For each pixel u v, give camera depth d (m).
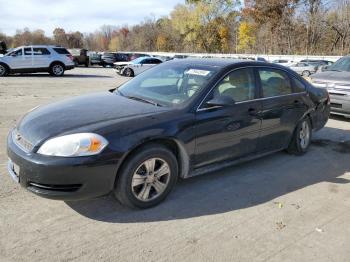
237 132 4.71
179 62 5.31
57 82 17.58
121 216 3.78
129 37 93.62
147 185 3.91
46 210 3.82
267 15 50.44
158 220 3.74
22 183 3.60
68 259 3.06
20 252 3.12
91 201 4.04
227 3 60.41
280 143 5.55
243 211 4.02
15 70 20.38
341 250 3.36
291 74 5.77
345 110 8.73
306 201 4.34
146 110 4.12
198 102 4.31
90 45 108.62
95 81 19.09
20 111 8.93
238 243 3.40
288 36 48.28
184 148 4.14
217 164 4.64
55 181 3.43
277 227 3.71
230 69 4.77
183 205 4.09
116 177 3.72
